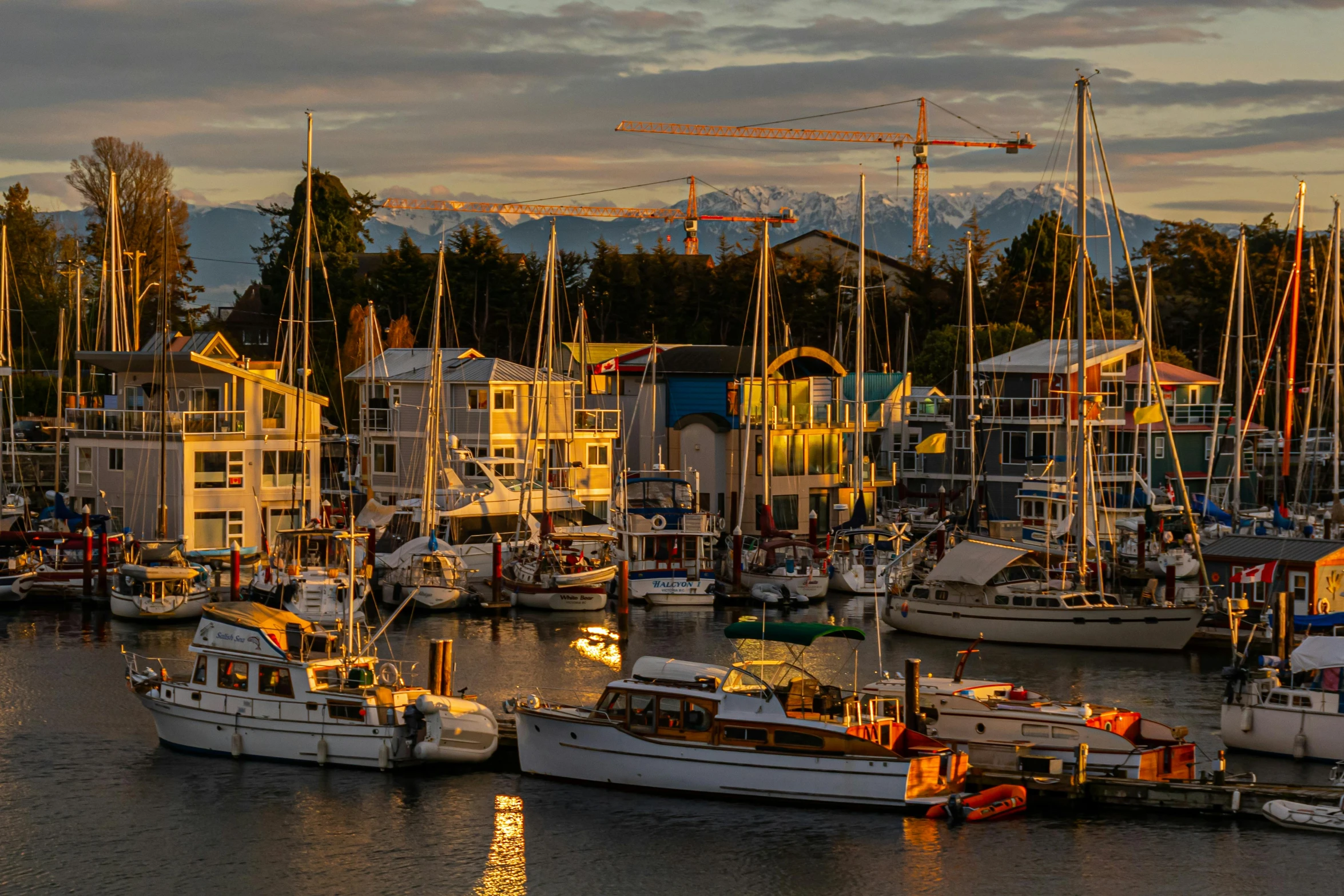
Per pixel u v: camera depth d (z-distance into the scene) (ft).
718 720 204.13
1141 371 485.56
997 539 349.41
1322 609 312.29
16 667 287.28
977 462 513.86
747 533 483.51
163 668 238.48
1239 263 476.54
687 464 502.38
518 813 200.44
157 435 400.06
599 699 214.48
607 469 472.85
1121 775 207.00
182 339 456.04
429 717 215.10
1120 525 441.68
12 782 213.87
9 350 506.89
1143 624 310.86
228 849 189.37
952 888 176.96
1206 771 214.48
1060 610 316.40
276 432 414.21
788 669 213.66
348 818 199.21
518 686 272.10
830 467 507.30
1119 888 176.55
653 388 506.89
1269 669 232.53
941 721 217.56
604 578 367.04
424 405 458.91
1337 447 443.73
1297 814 193.77
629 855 186.70
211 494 403.75
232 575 350.02
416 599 353.10
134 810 202.69
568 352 604.90
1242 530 441.68
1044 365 497.46
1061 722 210.38
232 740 223.71
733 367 527.40
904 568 374.02
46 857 187.01
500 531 401.29
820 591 381.19
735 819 197.26
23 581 358.43
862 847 188.44
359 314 629.51
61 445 489.67
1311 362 566.36
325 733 218.38
